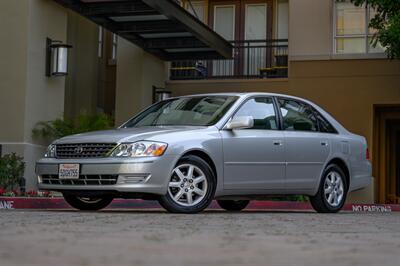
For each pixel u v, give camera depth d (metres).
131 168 8.75
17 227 6.13
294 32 20.38
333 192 11.09
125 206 12.86
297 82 20.30
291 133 10.49
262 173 9.99
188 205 9.13
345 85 19.98
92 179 8.97
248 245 4.86
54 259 3.86
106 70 21.72
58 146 9.45
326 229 6.75
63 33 15.80
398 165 23.81
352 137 11.66
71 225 6.46
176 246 4.70
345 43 20.28
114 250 4.40
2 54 14.62
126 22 16.91
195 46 18.20
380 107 20.58
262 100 10.41
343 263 3.95
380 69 19.81
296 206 15.41
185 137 9.16
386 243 5.32
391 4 17.42
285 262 3.96
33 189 14.49
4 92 14.55
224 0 22.52
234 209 12.47
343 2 20.30
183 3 22.55
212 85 20.89
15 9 14.64
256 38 22.30
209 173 9.30
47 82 15.17
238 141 9.73
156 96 19.98
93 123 15.50
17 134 14.40
